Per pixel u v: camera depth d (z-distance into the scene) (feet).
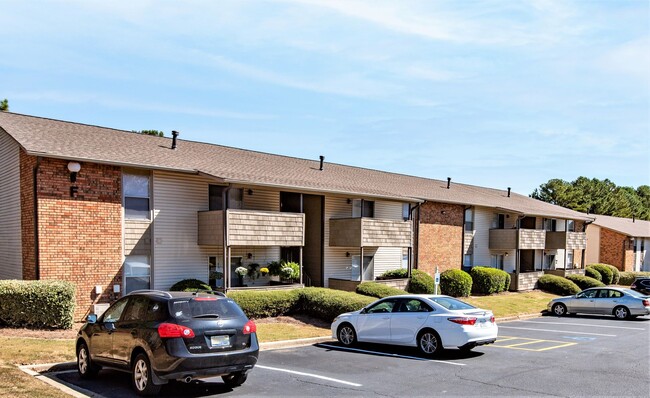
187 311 27.48
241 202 66.95
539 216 117.60
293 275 67.41
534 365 37.40
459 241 99.66
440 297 43.52
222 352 27.37
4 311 44.62
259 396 28.19
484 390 29.78
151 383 26.58
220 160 68.59
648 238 168.66
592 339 52.26
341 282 74.59
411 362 38.34
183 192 60.75
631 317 74.43
